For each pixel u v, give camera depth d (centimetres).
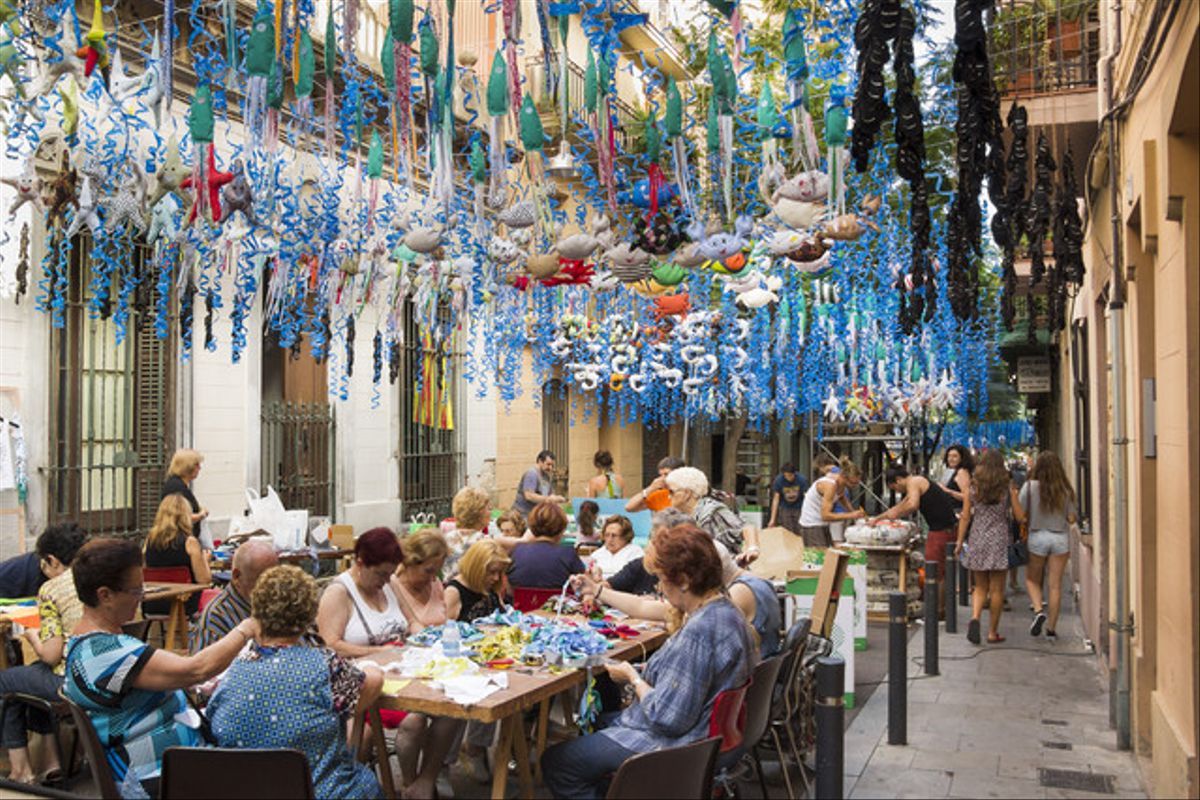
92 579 414
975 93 428
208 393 1037
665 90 685
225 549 910
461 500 815
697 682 430
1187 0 421
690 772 373
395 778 589
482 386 1184
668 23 773
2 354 834
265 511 938
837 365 1400
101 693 405
